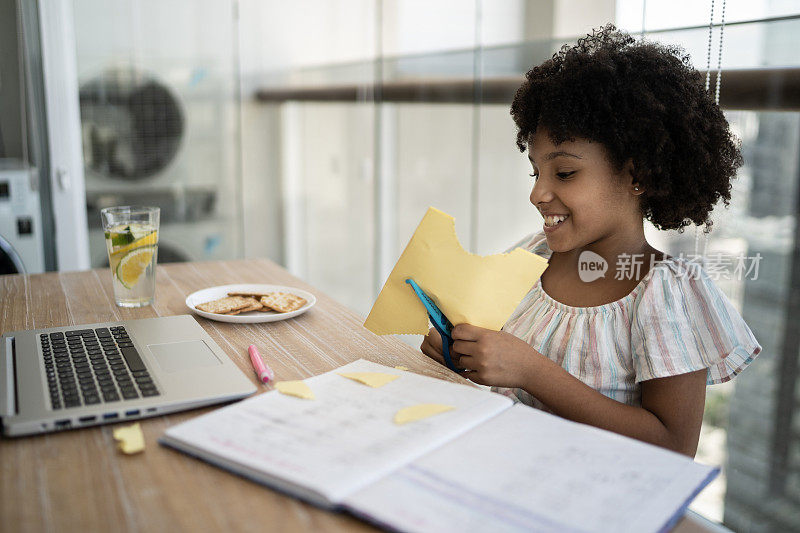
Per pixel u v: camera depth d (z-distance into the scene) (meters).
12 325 1.00
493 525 0.48
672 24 1.31
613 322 0.88
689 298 0.83
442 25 2.16
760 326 1.19
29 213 2.13
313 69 2.46
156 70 2.24
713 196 0.90
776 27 1.10
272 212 2.50
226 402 0.72
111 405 0.67
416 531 0.47
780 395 1.19
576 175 0.86
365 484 0.53
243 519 0.51
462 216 2.18
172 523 0.51
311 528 0.50
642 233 0.92
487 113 2.01
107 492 0.55
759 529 1.25
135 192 2.28
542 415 0.67
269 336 0.96
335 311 1.09
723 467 1.31
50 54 2.08
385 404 0.68
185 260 2.39
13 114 2.07
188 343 0.88
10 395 0.69
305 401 0.69
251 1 2.33
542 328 0.93
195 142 2.34
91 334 0.91
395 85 2.47
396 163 2.54
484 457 0.58
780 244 1.13
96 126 2.19
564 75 0.86
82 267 2.23
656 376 0.79
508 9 1.86
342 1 2.47
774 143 1.12
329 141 2.55
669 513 0.51
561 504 0.51
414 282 0.84
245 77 2.37
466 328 0.82
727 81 1.19
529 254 0.81
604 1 1.50
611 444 0.61
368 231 2.68
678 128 0.84
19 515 0.52
